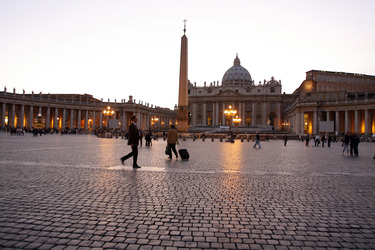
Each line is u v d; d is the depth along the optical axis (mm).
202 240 4461
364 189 8008
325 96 87875
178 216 5520
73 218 5324
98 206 6051
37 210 5742
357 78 107438
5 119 76125
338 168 12344
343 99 82125
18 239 4398
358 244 4422
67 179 8727
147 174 9914
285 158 16719
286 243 4406
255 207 6168
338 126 74750
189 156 16250
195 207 6090
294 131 91312
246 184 8492
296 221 5367
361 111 74688
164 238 4512
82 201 6387
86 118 91500
